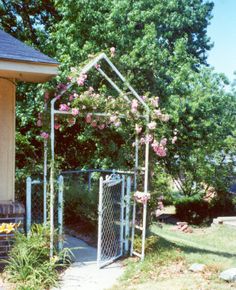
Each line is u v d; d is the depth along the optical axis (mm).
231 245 14953
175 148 17219
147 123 8211
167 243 9797
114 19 15828
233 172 24062
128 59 15133
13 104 7832
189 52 22344
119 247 8672
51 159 7504
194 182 25734
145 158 8484
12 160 7828
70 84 7785
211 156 23344
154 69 15969
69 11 15570
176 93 17031
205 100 17344
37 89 14875
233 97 20781
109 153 15227
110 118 8023
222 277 6879
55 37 15828
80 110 7875
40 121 7957
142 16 16750
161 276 7137
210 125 17656
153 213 9055
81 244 9336
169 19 18500
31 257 7082
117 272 7496
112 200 8719
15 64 6926
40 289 6520
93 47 14953
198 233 18094
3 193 7781
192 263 7871
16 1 18438
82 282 6957
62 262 7801
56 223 8336
